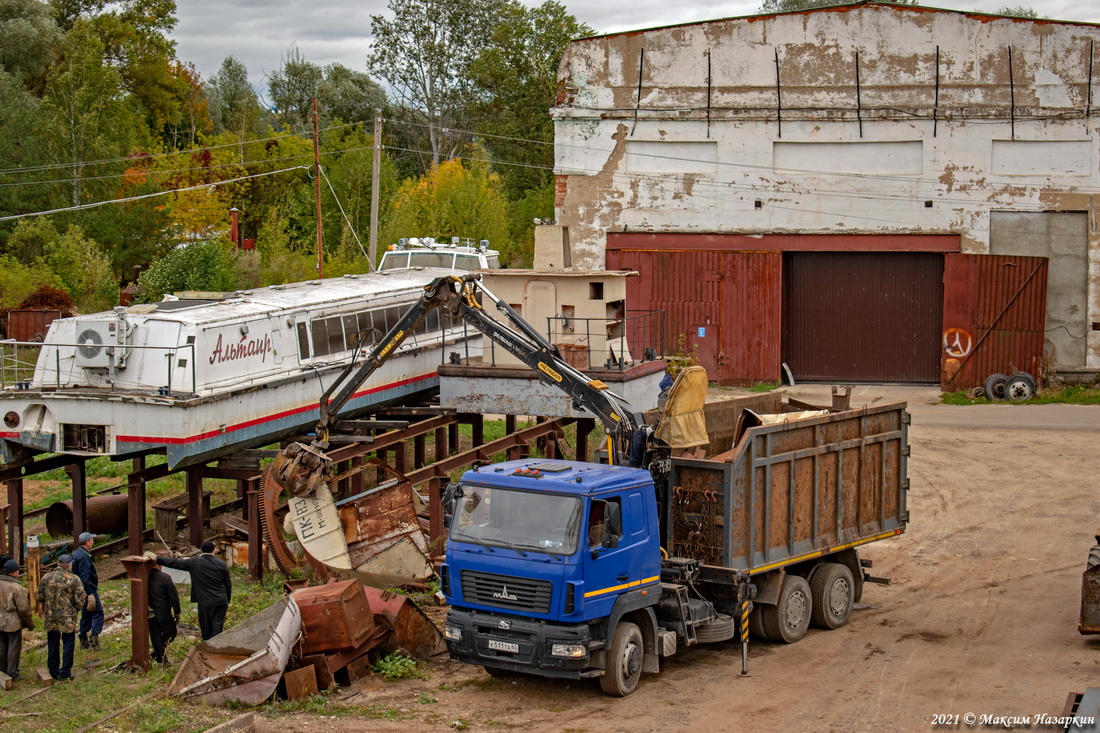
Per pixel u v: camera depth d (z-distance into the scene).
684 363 30.53
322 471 16.70
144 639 12.96
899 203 34.91
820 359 36.41
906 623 15.59
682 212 35.94
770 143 35.34
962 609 16.23
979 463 26.06
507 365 21.38
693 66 35.47
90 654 13.75
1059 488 23.70
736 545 13.59
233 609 15.70
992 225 34.56
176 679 12.20
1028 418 30.98
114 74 51.62
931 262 35.31
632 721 11.72
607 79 35.91
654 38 35.53
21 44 62.62
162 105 73.12
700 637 13.62
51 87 50.62
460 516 12.67
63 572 12.72
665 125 35.75
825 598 15.14
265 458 18.69
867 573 16.80
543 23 72.00
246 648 12.26
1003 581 17.66
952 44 34.19
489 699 12.45
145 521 21.34
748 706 12.20
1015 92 34.00
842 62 34.75
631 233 36.28
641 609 13.02
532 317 21.70
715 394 34.38
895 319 35.75
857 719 11.75
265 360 19.64
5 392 18.14
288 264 46.53
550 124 70.50
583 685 13.02
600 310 21.48
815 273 36.16
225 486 23.72
